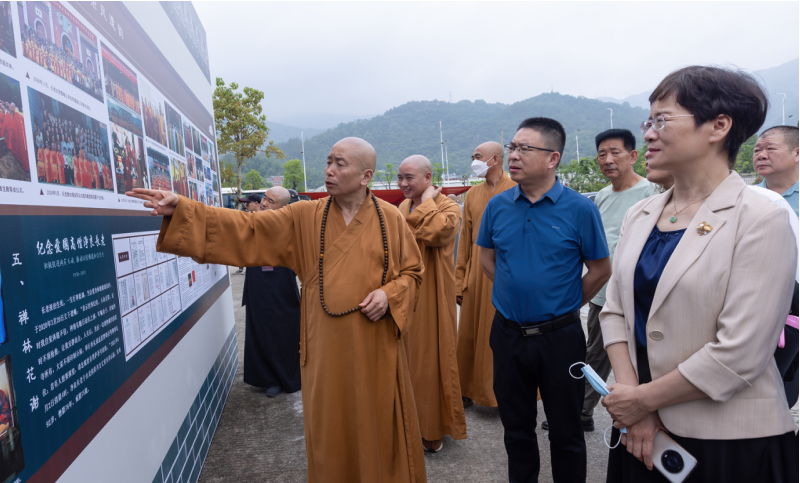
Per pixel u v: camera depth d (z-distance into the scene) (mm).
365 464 1860
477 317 3080
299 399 3424
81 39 1458
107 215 1562
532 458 2033
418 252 2152
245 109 18297
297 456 2625
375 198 1979
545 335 1889
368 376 1885
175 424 2127
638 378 1259
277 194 3502
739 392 1076
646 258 1248
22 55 1134
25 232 1104
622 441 1245
